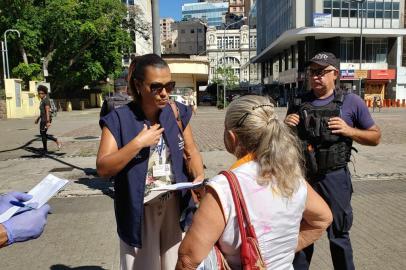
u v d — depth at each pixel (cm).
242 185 180
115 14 4150
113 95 624
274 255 184
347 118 333
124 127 253
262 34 8100
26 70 3600
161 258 273
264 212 179
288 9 5572
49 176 219
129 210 251
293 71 5569
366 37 5059
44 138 1228
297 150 191
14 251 482
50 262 450
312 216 201
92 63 4266
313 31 4819
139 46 8631
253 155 188
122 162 236
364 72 4738
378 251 461
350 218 338
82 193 749
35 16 3641
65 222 588
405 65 5528
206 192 184
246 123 185
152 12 724
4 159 1153
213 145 1351
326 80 330
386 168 932
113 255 467
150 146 255
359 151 1175
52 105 1291
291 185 183
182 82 4050
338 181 329
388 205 643
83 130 1980
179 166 266
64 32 3831
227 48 12762
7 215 181
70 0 3753
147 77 247
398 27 5059
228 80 7350
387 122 2233
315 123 323
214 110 4241
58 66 4191
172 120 267
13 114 3111
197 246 178
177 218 271
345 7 4956
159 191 247
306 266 330
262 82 8850
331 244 341
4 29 3594
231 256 184
